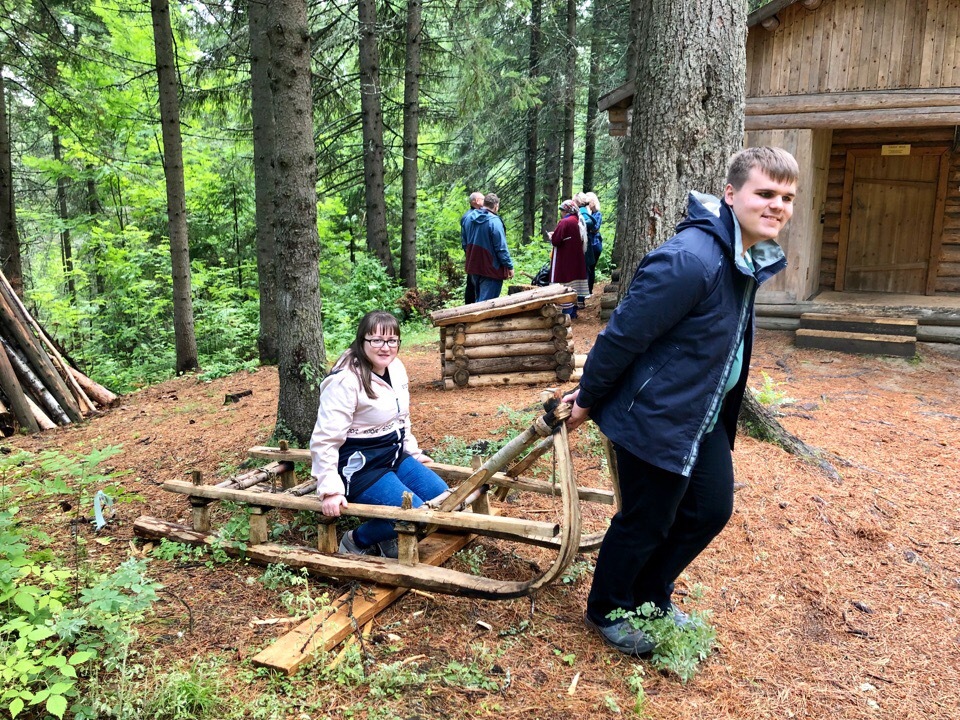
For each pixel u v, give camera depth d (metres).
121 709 2.30
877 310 8.71
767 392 5.92
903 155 10.16
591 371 2.43
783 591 3.29
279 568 3.25
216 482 4.55
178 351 9.95
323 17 13.58
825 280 10.85
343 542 3.42
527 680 2.59
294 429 4.83
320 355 4.82
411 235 13.84
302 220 4.61
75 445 5.95
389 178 16.91
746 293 2.43
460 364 6.95
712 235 2.36
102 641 2.68
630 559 2.62
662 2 4.30
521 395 6.51
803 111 8.70
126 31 13.97
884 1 8.18
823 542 3.69
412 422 5.73
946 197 10.03
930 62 8.14
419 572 2.97
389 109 15.61
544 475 4.32
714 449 2.58
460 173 18.86
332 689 2.48
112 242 15.76
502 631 2.86
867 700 2.64
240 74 15.27
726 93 4.29
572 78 17.80
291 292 4.68
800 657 2.87
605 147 20.27
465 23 12.72
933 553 3.62
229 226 16.64
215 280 15.28
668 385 2.37
